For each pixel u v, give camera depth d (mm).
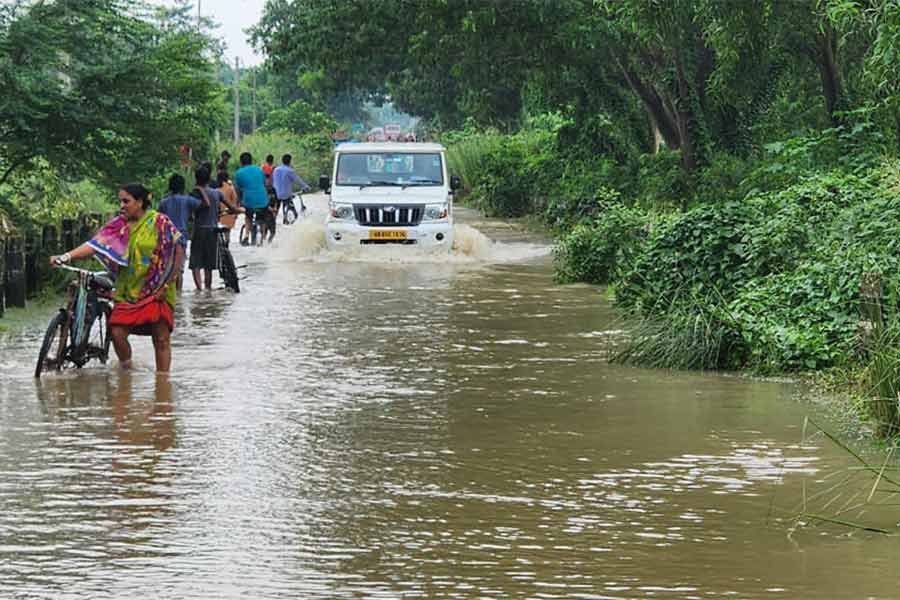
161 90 28000
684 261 20094
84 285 16266
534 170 51844
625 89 44438
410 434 12523
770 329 16281
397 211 33000
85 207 35062
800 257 19031
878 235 18109
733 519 9602
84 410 13680
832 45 30781
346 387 15023
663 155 38094
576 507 9938
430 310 22391
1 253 21391
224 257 25359
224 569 8406
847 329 15922
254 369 16297
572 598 7867
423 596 7902
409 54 43250
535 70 42719
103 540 9039
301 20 42719
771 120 37750
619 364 16625
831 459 11484
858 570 8391
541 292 25188
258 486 10555
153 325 16156
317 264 31922
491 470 11109
